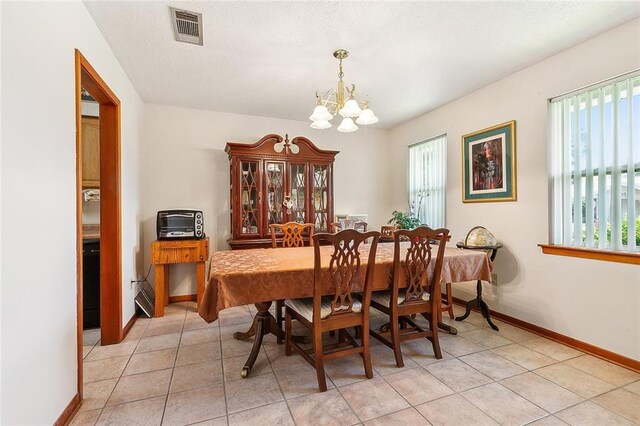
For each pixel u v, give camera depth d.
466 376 1.87
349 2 1.74
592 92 2.18
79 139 1.64
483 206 3.02
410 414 1.52
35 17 1.25
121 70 2.50
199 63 2.47
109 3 1.74
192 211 3.16
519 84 2.64
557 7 1.80
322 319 1.79
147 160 3.42
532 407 1.56
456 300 3.36
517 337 2.45
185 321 2.85
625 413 1.51
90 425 1.45
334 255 1.74
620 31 1.98
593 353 2.12
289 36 2.09
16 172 1.11
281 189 3.55
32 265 1.20
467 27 1.99
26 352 1.16
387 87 2.98
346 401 1.63
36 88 1.25
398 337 2.01
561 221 2.39
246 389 1.74
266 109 3.64
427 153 3.82
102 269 2.33
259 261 2.02
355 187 4.45
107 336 2.33
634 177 1.96
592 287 2.14
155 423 1.46
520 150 2.65
